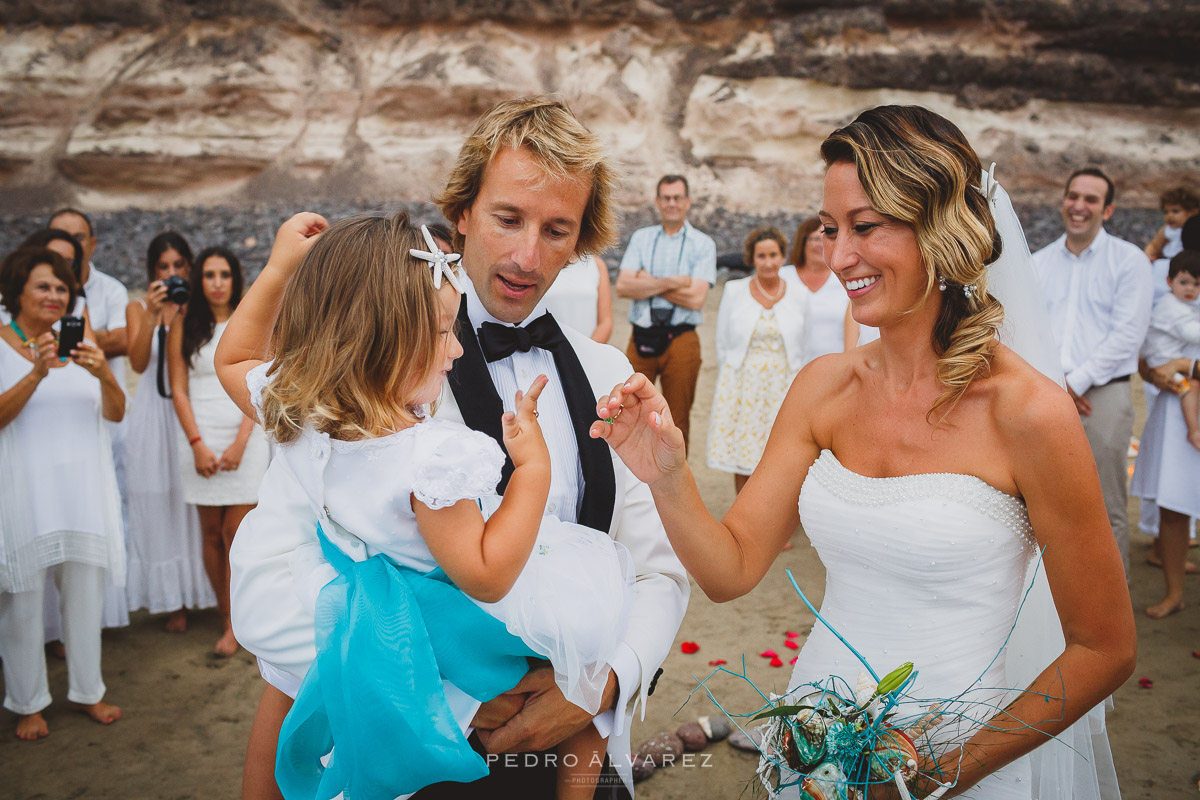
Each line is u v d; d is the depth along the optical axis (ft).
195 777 11.91
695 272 21.02
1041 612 6.50
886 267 5.52
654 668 6.07
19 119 67.41
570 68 71.61
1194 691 13.62
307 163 68.74
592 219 6.37
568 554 5.72
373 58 71.82
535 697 5.69
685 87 71.67
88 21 69.46
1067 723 5.38
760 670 14.29
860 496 5.87
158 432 15.62
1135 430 27.66
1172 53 71.36
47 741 12.73
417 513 5.00
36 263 12.42
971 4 70.49
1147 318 15.53
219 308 15.23
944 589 5.71
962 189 5.39
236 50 69.72
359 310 4.99
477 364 6.27
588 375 6.81
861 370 6.23
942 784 5.31
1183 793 11.17
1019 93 71.51
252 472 15.21
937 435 5.76
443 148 69.31
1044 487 5.40
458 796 5.99
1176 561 16.17
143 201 67.56
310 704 5.21
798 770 5.48
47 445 12.23
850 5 70.74
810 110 70.49
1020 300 6.64
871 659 5.93
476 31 71.82
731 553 6.00
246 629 5.78
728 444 19.44
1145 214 63.82
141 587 16.02
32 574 12.25
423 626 5.15
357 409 5.05
